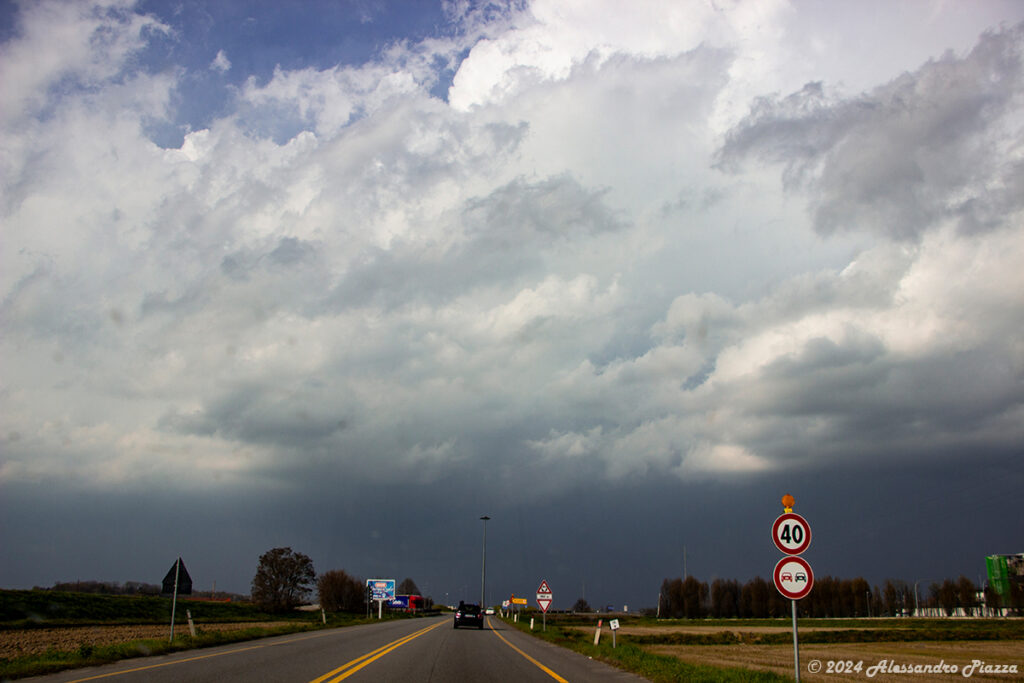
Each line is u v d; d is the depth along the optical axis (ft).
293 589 313.12
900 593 496.23
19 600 211.20
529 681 61.41
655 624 372.17
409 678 60.13
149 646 88.79
